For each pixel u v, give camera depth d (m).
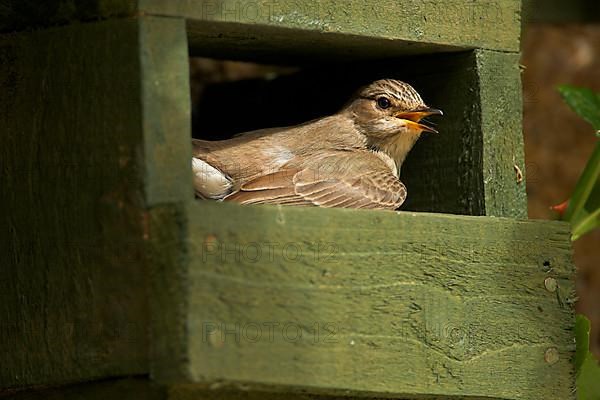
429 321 8.59
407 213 8.56
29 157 8.69
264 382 7.80
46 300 8.52
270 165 10.07
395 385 8.38
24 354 8.65
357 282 8.26
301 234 8.05
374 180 10.14
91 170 8.25
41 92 8.63
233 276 7.75
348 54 10.13
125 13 8.12
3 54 8.88
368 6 9.20
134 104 8.03
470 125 9.91
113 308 8.03
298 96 11.77
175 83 8.10
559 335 9.27
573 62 14.62
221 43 9.55
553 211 11.34
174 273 7.63
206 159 9.94
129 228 7.97
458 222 8.82
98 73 8.25
